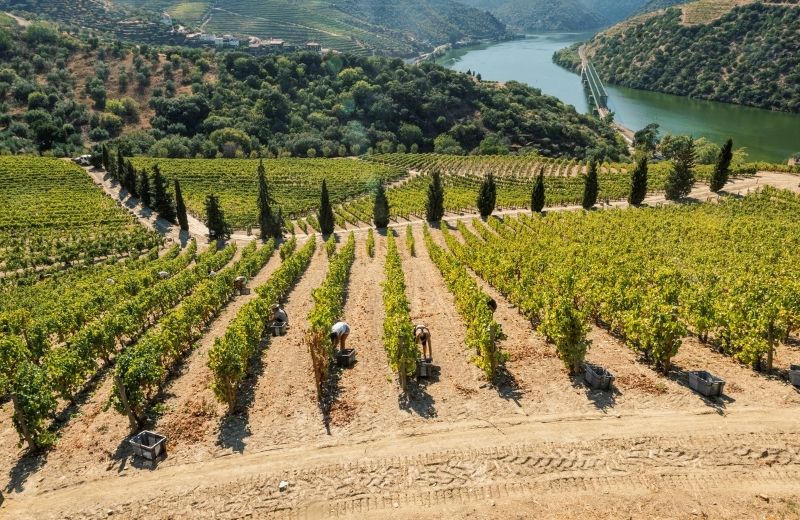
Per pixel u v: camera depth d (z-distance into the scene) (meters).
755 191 76.50
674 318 20.50
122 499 15.38
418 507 14.34
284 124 169.38
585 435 16.58
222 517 14.55
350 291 39.03
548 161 138.75
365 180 118.12
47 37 180.62
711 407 17.67
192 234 76.00
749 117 189.88
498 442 16.64
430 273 43.81
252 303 28.73
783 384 19.06
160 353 22.67
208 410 20.12
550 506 13.94
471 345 22.50
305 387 21.61
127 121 156.50
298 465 16.30
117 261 62.25
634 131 189.75
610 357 22.62
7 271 59.03
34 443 17.98
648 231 53.38
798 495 13.67
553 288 30.53
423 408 19.19
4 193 91.62
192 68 183.12
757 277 30.17
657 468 14.95
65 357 22.41
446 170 131.50
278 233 70.81
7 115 139.75
